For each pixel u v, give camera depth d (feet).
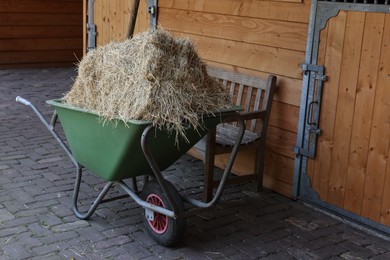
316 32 13.64
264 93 15.15
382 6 12.16
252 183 15.94
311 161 14.28
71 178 15.55
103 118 11.02
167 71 11.14
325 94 13.66
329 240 12.66
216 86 12.15
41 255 11.27
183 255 11.62
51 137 19.27
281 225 13.33
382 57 12.32
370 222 13.03
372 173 12.85
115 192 14.71
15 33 32.40
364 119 12.86
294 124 14.62
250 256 11.73
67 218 13.01
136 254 11.53
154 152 11.41
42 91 26.76
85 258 11.25
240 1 15.84
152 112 10.67
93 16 23.26
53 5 33.30
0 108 22.90
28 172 15.84
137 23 20.27
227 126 15.89
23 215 13.03
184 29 18.04
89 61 11.95
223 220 13.46
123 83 11.16
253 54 15.62
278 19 14.73
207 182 14.33
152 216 11.92
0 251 11.34
